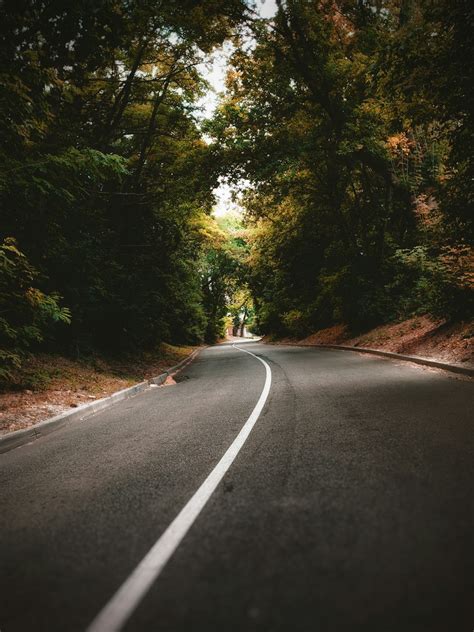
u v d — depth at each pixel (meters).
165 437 5.79
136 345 20.91
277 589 2.10
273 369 14.23
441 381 8.55
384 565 2.23
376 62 9.28
